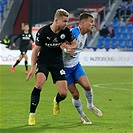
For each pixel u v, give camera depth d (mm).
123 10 56875
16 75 35250
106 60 49375
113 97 22250
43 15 56375
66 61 13734
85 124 13898
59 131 12531
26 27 36875
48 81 31328
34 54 13188
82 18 13695
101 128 13211
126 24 56281
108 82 31156
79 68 13938
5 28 55062
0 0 56125
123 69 45156
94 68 45969
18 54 47250
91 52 49094
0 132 12289
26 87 26375
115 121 14641
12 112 16359
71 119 14930
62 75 13336
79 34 13734
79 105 14008
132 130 12969
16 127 13117
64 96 13523
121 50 51844
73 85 13922
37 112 16547
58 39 13031
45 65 13281
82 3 58062
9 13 55469
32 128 12969
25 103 19094
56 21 12773
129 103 19766
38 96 13305
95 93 24141
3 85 27422
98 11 56656
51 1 56656
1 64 47031
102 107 18281
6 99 20469
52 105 18672
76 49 13711
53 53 13258
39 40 13070
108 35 54594
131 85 29250
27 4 55750
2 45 47281
